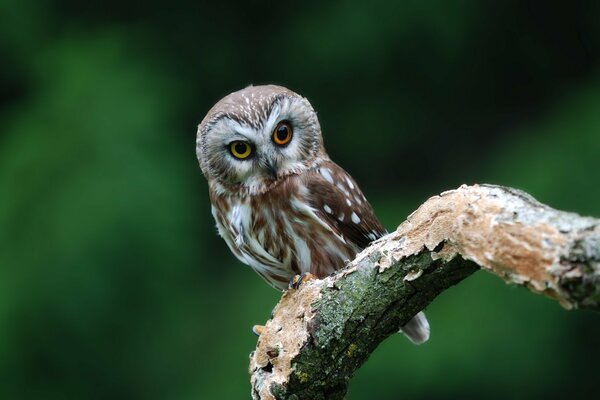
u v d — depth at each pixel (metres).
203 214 15.11
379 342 5.20
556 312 13.11
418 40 15.75
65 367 14.20
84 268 13.75
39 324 13.86
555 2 16.58
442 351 13.00
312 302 5.22
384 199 15.82
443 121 16.41
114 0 16.70
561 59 16.62
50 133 14.38
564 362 13.38
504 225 4.28
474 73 16.27
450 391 13.15
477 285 13.36
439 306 13.35
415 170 16.31
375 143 16.39
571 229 4.08
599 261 3.97
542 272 4.14
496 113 16.47
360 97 16.31
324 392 5.37
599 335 13.42
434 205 4.68
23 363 13.95
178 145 14.83
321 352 5.23
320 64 16.09
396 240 4.89
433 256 4.70
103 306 13.96
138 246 13.92
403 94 16.27
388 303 5.01
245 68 16.58
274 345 5.39
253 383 5.58
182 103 15.51
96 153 14.20
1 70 15.80
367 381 13.09
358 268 5.06
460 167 16.22
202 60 16.58
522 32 16.48
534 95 16.59
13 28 15.85
